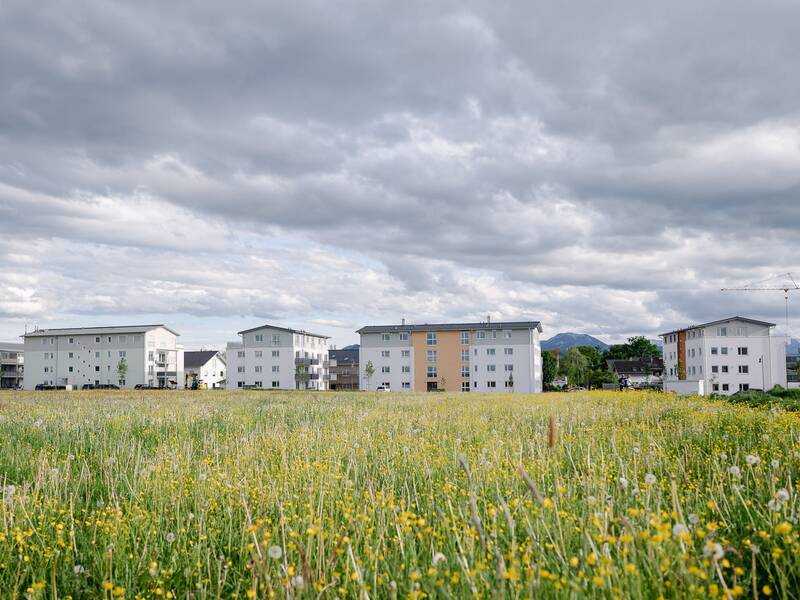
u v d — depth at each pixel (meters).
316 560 4.46
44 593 4.58
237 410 20.30
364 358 97.75
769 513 5.04
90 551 5.36
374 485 7.09
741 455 8.08
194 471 8.36
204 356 132.12
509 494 5.99
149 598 4.50
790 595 3.83
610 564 3.51
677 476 6.89
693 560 3.39
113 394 48.31
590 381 114.50
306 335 110.25
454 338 95.19
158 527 5.80
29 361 115.56
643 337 157.12
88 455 10.62
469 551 4.26
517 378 92.50
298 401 29.34
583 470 7.38
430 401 27.53
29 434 13.24
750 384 89.38
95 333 113.00
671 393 31.36
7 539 5.34
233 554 5.37
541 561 3.78
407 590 3.98
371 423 14.24
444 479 7.30
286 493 6.43
